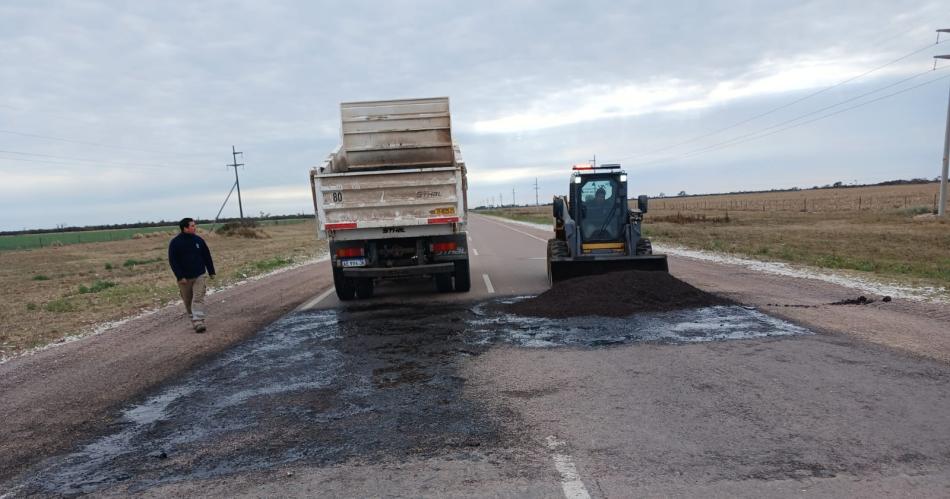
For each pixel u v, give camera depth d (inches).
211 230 2423.7
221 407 213.3
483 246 986.7
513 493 135.3
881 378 210.7
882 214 1806.1
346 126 451.5
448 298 442.0
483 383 224.5
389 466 153.6
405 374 242.8
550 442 164.6
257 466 158.7
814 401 189.2
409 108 454.9
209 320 406.6
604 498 131.1
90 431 196.4
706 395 199.3
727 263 617.9
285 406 209.5
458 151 459.5
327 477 148.9
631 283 383.9
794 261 621.6
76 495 148.6
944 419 171.0
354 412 198.7
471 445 165.2
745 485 134.8
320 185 418.3
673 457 151.3
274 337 334.3
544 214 3764.8
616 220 482.9
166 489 148.3
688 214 2374.5
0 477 162.7
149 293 593.0
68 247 2075.5
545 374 232.5
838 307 351.3
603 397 201.6
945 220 1403.8
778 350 255.0
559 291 395.2
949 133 1453.0
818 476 138.3
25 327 420.5
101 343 345.1
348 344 304.5
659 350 263.1
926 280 448.1
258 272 764.0
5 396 244.1
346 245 431.2
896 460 145.6
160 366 281.0
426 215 425.7
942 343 257.1
